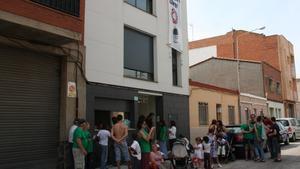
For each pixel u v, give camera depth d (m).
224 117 26.12
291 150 20.81
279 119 27.91
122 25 16.16
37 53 11.73
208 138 14.02
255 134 16.09
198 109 22.56
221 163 15.56
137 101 16.75
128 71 16.80
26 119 11.17
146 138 10.81
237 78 34.44
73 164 12.16
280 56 45.12
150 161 10.88
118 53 15.67
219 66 37.59
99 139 12.77
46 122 11.88
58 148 12.18
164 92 18.98
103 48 14.79
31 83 11.45
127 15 16.61
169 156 13.31
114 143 12.82
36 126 11.50
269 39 45.12
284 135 24.02
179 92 20.47
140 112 18.84
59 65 12.55
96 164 13.56
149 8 18.92
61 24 11.07
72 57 12.72
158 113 18.73
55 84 12.34
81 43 13.18
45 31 10.34
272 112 40.16
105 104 14.95
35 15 10.20
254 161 16.09
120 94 15.61
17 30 10.12
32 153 11.29
